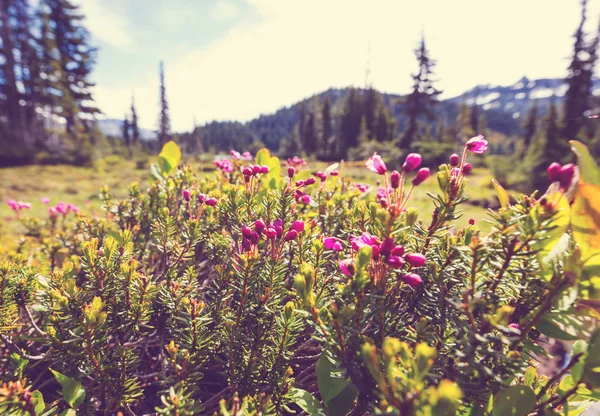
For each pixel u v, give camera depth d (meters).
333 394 0.15
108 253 0.18
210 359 0.18
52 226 0.39
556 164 0.14
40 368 0.20
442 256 0.16
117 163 4.79
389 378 0.11
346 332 0.13
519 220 0.14
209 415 0.18
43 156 4.14
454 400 0.10
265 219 0.22
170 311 0.18
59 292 0.18
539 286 0.15
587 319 0.14
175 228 0.23
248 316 0.17
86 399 0.16
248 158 0.38
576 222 0.13
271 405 0.14
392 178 0.15
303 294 0.14
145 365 0.21
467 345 0.12
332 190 0.31
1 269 0.17
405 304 0.18
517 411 0.13
